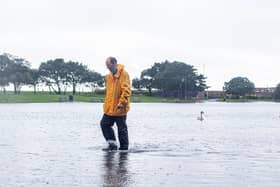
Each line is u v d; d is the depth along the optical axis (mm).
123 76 13883
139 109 63312
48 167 10492
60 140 16641
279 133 20516
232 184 8695
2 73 145500
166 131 21516
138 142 16094
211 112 52969
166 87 157500
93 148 14188
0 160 11547
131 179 9133
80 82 164125
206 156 12398
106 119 13961
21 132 20281
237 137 18281
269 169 10305
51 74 161625
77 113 45125
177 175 9570
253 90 164000
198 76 159000
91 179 9109
